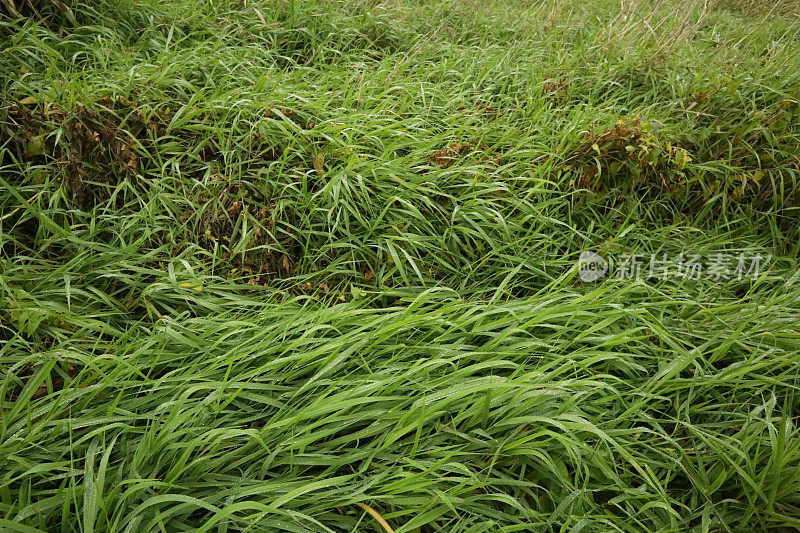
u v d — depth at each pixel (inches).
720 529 68.3
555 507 68.8
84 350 81.7
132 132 114.0
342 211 108.6
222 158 117.5
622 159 121.1
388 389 74.2
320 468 71.0
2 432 65.1
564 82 153.7
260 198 112.5
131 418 69.5
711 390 83.4
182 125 115.5
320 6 175.9
